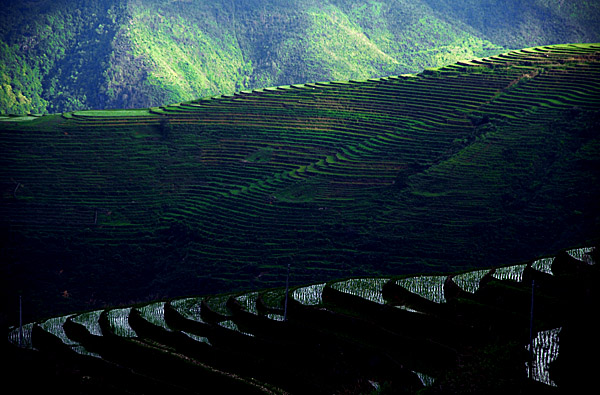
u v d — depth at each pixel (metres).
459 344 29.95
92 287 84.75
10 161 111.19
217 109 127.75
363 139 111.19
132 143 117.19
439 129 109.19
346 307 36.38
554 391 24.00
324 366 29.92
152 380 31.50
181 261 86.25
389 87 127.31
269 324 34.91
